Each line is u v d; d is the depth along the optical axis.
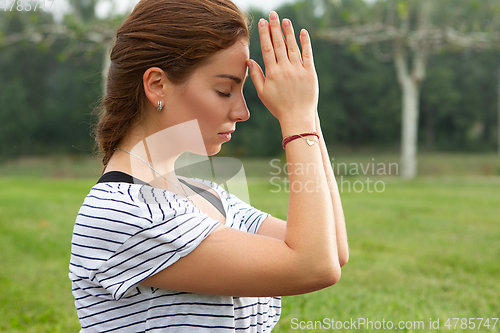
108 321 0.90
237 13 0.96
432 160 27.75
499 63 37.50
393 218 6.79
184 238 0.85
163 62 0.92
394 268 4.23
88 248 0.87
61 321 3.05
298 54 0.97
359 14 13.73
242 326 0.98
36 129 35.16
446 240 5.42
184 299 0.90
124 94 0.96
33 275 4.07
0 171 20.45
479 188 11.46
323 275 0.85
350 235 5.62
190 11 0.92
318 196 0.89
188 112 0.94
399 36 13.05
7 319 3.06
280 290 0.86
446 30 12.77
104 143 0.99
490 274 4.10
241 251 0.85
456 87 39.00
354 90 38.44
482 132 41.50
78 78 34.09
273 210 6.25
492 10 12.51
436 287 3.68
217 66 0.93
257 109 34.06
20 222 6.54
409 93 16.20
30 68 36.06
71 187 11.42
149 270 0.86
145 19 0.94
